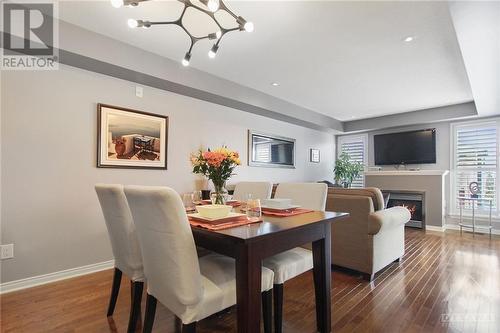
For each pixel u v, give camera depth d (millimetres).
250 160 4621
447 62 3090
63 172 2635
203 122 3902
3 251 2328
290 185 2484
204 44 2754
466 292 2330
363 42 2660
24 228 2428
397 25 2354
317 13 2191
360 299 2223
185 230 1176
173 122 3529
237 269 1293
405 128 5840
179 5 2125
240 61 3148
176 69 3182
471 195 4988
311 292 2361
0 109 2320
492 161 4852
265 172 4953
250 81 3803
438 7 2098
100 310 2035
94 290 2385
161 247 1222
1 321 1882
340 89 4094
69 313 1991
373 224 2543
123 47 2736
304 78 3662
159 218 1176
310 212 1941
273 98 4480
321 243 1754
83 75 2771
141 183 3189
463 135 5133
